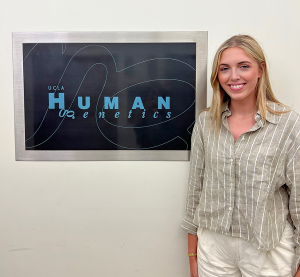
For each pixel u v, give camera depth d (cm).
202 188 89
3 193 109
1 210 110
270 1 101
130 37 103
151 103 105
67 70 105
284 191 79
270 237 76
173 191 108
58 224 110
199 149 88
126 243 110
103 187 108
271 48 103
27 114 107
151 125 106
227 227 79
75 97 106
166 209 108
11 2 104
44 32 104
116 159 107
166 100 105
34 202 109
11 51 105
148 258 110
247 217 77
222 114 82
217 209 81
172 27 103
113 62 104
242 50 75
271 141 73
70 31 104
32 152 108
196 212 88
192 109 105
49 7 104
